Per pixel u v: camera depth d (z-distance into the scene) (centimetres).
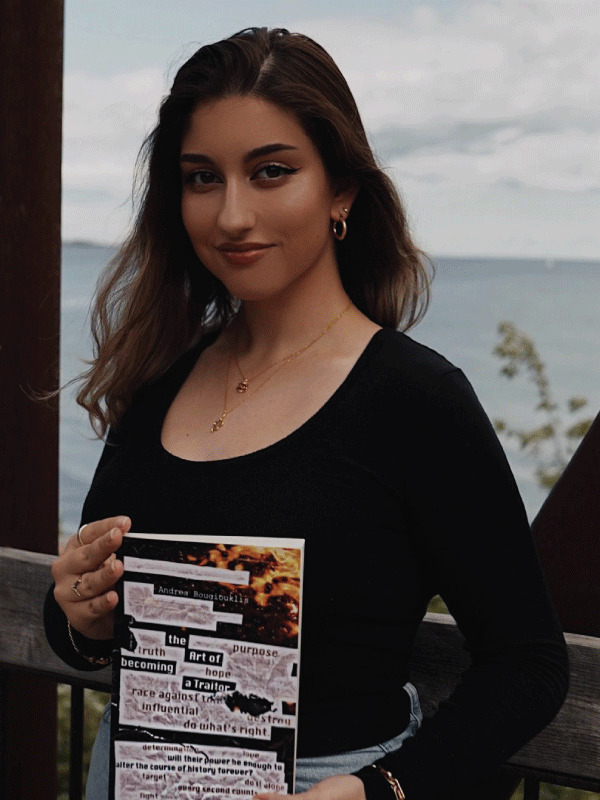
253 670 125
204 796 127
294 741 124
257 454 131
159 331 160
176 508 135
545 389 573
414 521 129
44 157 208
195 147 134
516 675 126
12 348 213
